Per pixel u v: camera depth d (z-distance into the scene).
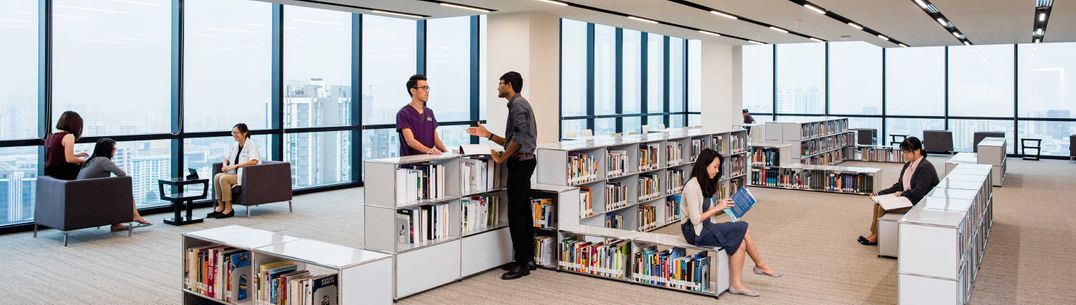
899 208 7.15
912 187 7.25
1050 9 9.67
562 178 6.96
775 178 12.24
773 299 5.51
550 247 6.49
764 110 19.45
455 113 13.06
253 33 10.55
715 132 9.99
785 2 8.82
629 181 8.22
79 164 8.02
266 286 4.49
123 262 6.70
